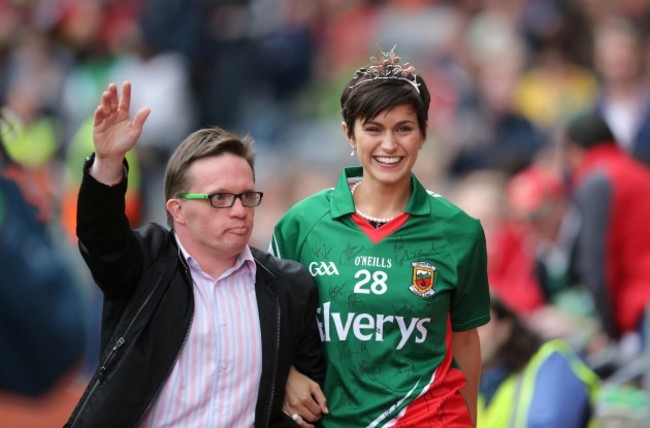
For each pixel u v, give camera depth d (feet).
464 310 44.24
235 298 41.75
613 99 89.76
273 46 130.00
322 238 43.86
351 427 42.70
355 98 42.70
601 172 67.82
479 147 106.01
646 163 85.25
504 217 76.59
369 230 43.55
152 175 110.11
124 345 40.52
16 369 51.21
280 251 44.80
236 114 126.11
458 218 43.88
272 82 130.21
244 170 41.52
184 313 41.06
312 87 130.11
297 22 131.75
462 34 119.75
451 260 43.37
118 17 125.59
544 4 116.16
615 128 88.89
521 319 55.72
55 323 51.24
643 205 67.41
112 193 39.81
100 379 40.57
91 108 117.19
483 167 103.96
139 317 40.73
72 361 52.39
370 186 43.88
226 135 41.91
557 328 67.62
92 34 120.26
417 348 42.93
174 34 121.39
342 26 132.77
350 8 133.39
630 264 67.36
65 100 117.39
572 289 72.18
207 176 41.16
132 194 92.53
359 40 129.80
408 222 43.47
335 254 43.47
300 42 130.11
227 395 41.16
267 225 91.15
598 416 58.23
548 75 112.57
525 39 115.65
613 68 89.40
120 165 39.99
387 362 42.78
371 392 42.68
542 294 73.05
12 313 50.60
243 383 41.32
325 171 100.07
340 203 43.96
